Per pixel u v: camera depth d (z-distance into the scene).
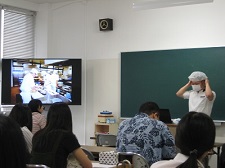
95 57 6.78
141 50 6.24
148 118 3.21
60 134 2.73
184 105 5.79
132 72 6.30
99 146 4.59
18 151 1.08
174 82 5.89
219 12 5.58
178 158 1.56
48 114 2.85
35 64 6.68
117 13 6.57
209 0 4.88
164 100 5.97
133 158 2.88
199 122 1.51
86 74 6.85
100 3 6.75
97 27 6.78
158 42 6.12
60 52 7.14
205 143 1.50
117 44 6.55
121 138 3.21
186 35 5.86
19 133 1.10
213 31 5.62
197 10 5.77
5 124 1.08
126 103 6.35
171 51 5.93
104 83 6.66
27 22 7.13
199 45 5.74
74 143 2.74
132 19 6.40
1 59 6.66
